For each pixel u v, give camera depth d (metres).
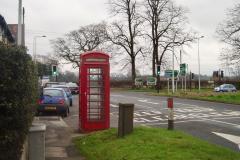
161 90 78.31
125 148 12.01
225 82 90.19
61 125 21.25
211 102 42.66
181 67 57.31
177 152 11.08
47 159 12.36
